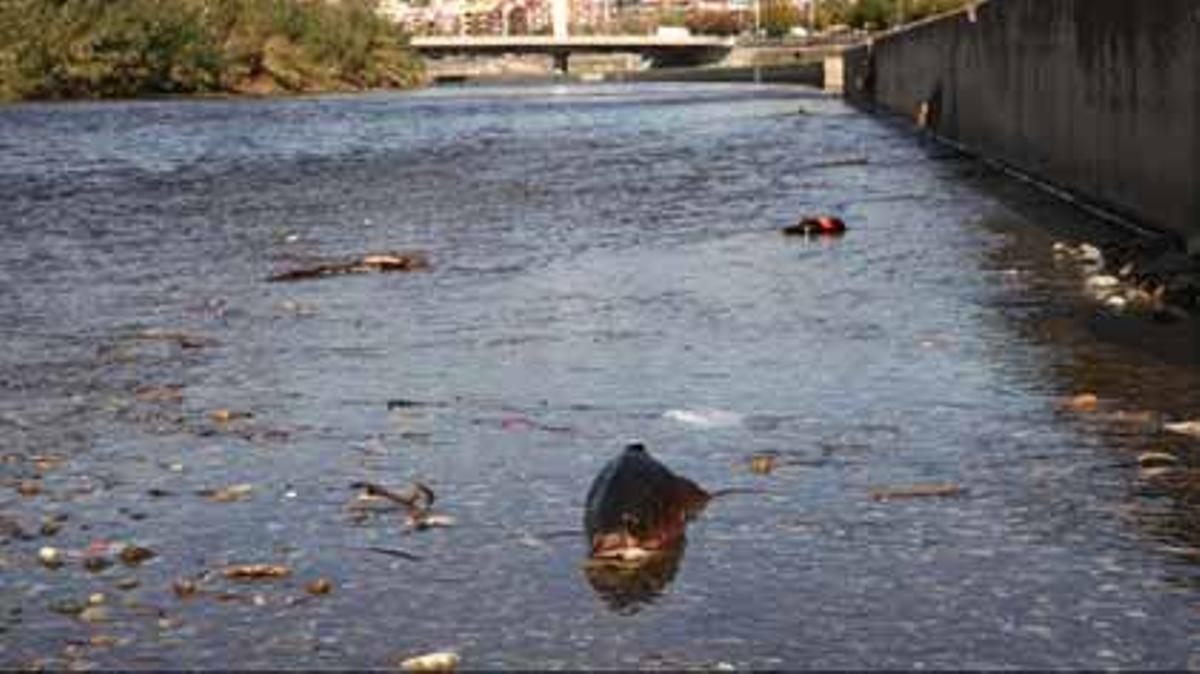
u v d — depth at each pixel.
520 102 113.44
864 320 17.55
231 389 14.77
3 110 101.19
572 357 15.88
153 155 56.22
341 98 132.25
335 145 60.75
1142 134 23.78
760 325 17.47
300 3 154.50
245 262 25.14
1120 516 9.91
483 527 10.03
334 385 14.78
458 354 16.23
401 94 145.25
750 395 13.80
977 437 12.05
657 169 43.69
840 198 33.19
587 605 8.58
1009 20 37.88
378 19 175.12
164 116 91.81
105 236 29.83
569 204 33.84
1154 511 9.99
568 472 11.33
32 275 24.11
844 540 9.59
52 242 28.91
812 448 11.86
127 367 16.06
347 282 22.16
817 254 23.62
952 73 49.91
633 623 8.29
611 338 16.91
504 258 24.52
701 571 9.08
